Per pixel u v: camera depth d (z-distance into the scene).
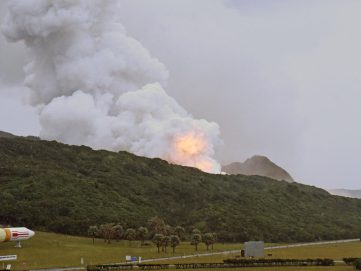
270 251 191.75
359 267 134.62
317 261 144.00
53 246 185.12
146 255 175.12
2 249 174.62
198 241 198.25
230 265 140.62
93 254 171.12
